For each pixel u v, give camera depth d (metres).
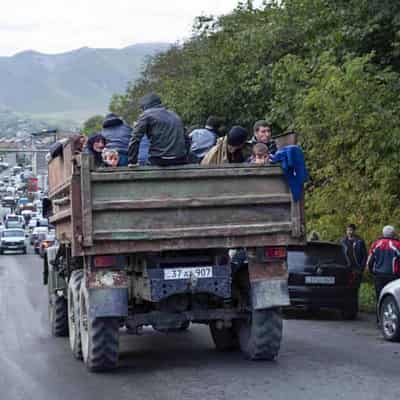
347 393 10.92
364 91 22.70
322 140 24.41
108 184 12.07
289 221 12.69
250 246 12.55
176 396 10.86
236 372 12.45
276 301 12.69
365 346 15.38
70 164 12.76
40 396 11.19
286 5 31.97
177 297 12.91
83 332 13.24
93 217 12.01
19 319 20.97
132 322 12.65
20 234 74.56
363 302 22.77
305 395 10.80
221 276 12.59
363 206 23.94
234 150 13.55
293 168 12.62
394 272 18.31
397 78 23.47
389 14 24.64
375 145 22.75
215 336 14.61
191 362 13.43
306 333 17.42
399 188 23.62
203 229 12.31
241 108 33.97
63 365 13.53
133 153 12.98
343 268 20.16
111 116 14.26
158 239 12.20
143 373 12.55
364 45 26.00
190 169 12.31
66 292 16.70
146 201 12.14
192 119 34.91
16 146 131.75
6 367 13.52
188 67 51.81
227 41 34.44
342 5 25.98
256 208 12.56
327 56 24.69
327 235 25.03
